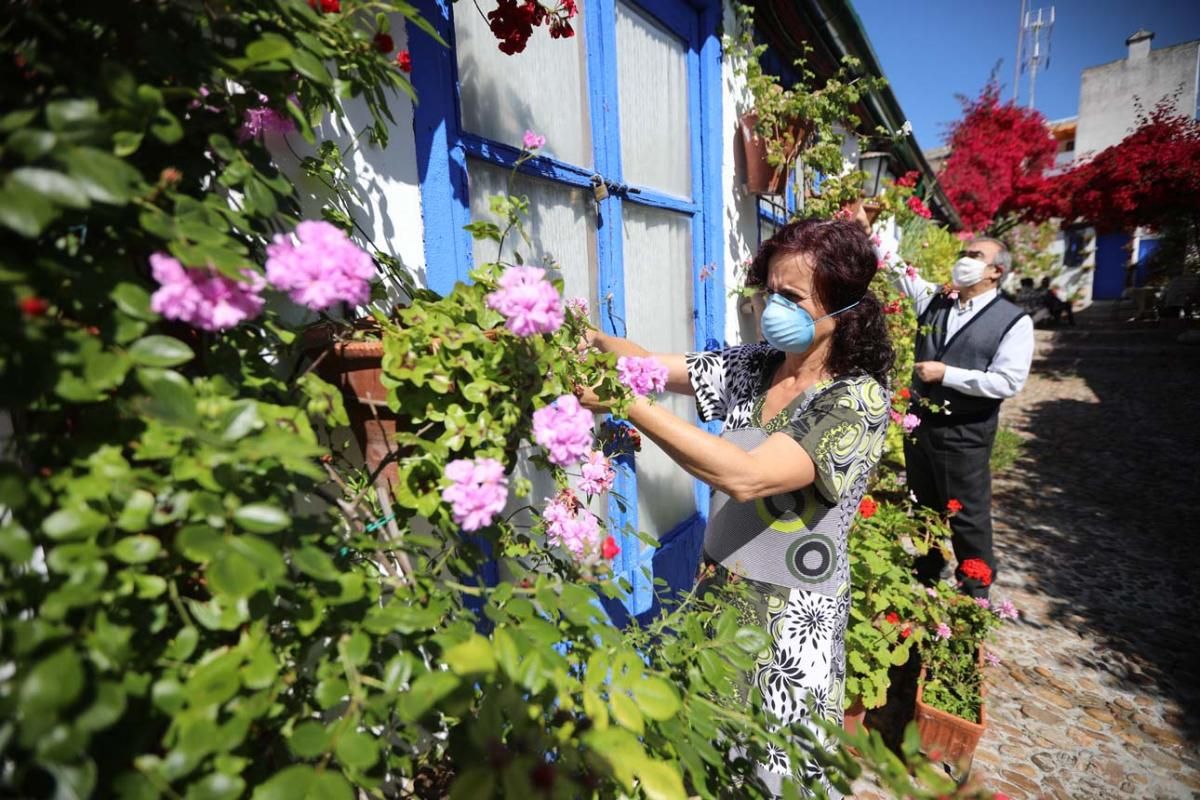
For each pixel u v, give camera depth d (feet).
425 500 3.36
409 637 3.04
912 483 11.69
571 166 6.65
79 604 1.97
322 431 3.93
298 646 2.73
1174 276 50.14
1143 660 10.25
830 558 5.00
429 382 3.42
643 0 7.93
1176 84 65.46
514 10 4.73
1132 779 7.74
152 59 2.38
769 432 5.23
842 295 4.90
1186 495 17.70
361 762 2.26
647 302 8.57
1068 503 17.60
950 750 7.77
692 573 9.52
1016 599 12.33
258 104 2.99
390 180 4.51
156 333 2.76
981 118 48.67
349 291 2.54
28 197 1.83
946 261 22.80
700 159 9.42
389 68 3.35
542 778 2.24
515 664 2.53
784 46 12.41
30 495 2.03
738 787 3.64
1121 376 35.68
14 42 2.25
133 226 2.35
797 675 4.99
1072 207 45.80
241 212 2.89
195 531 2.13
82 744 1.79
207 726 2.17
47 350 1.96
